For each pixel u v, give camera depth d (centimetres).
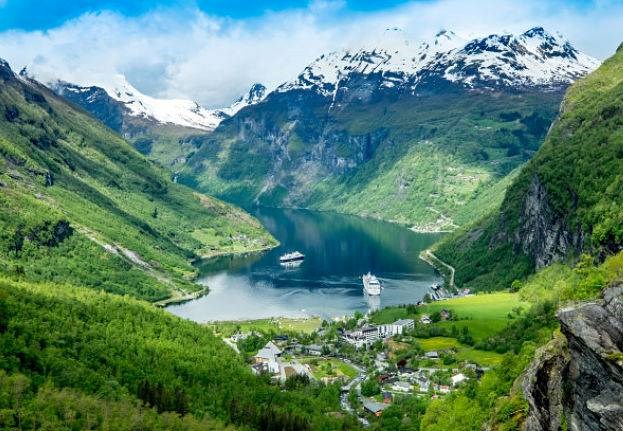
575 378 9031
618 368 8188
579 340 8769
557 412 9694
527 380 10744
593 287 11088
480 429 13738
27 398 18538
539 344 15338
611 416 8169
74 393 19638
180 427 19875
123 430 18538
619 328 8538
